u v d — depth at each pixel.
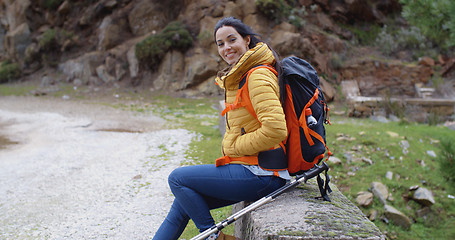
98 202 4.00
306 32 13.86
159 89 13.83
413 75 14.01
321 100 2.14
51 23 18.64
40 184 4.59
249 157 2.04
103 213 3.71
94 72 15.67
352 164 5.86
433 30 7.07
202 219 2.03
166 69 13.95
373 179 5.55
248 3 13.61
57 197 4.16
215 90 13.08
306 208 2.06
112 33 15.97
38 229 3.38
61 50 17.38
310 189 2.40
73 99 12.46
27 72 17.42
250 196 2.05
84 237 3.22
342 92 13.23
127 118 9.06
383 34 15.66
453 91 13.19
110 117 9.19
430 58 14.25
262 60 1.97
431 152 6.55
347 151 6.21
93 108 10.62
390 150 6.38
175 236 2.14
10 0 19.81
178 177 2.04
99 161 5.54
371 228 1.83
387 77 14.02
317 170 2.04
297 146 2.04
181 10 15.52
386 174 5.70
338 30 15.52
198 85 13.42
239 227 2.62
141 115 9.49
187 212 2.05
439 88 13.30
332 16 15.70
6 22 20.47
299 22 13.69
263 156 2.02
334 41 14.48
